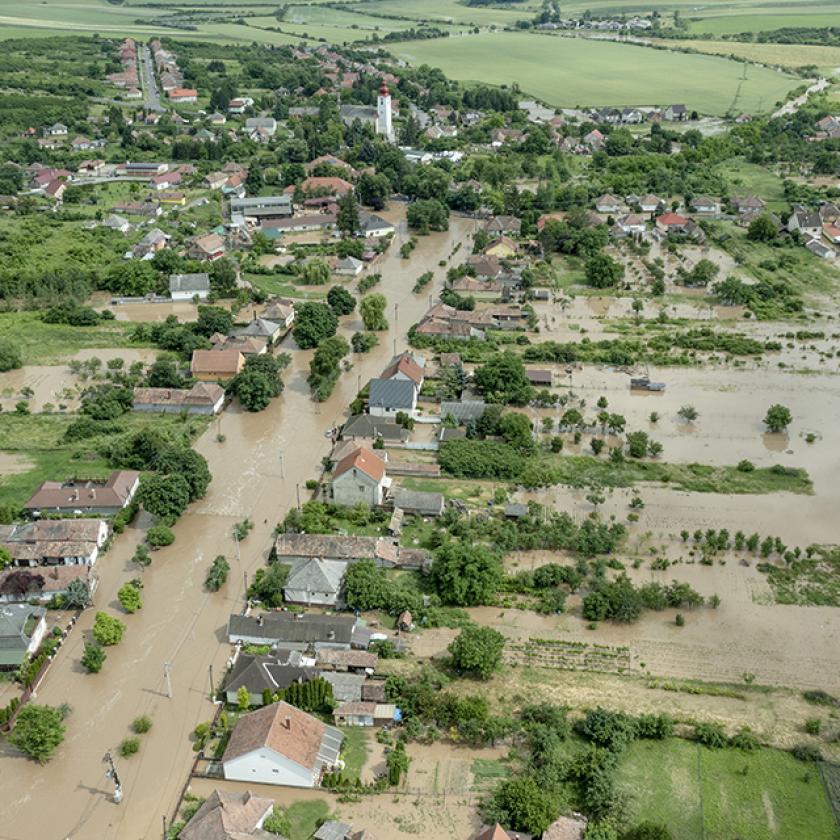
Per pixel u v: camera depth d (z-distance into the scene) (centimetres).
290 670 11125
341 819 9481
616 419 17100
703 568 13650
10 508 14700
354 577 12688
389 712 10731
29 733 10138
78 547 13638
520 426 16900
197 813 9200
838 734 10525
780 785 9944
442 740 10588
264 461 16612
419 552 13638
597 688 11356
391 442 16912
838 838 9312
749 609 12781
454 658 11512
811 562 13738
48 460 16538
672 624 12544
